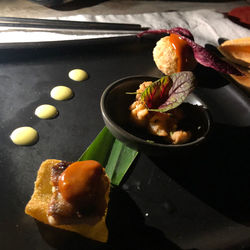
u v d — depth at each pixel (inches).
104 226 6.1
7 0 13.8
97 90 9.8
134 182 7.3
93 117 8.8
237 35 14.6
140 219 6.6
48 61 10.2
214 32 14.5
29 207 5.9
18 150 7.5
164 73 10.7
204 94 10.2
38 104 8.8
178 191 7.3
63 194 5.6
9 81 9.2
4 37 11.2
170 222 6.6
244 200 7.5
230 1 18.3
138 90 7.8
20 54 10.1
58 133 8.1
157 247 6.2
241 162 8.4
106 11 14.7
